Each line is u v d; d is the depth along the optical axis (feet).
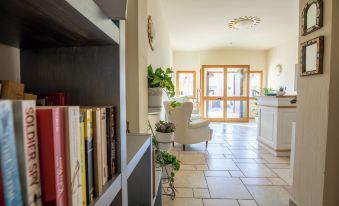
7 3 1.18
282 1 11.83
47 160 1.11
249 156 11.30
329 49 4.84
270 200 6.77
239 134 17.30
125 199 2.25
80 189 1.39
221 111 25.52
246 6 12.52
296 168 6.16
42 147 1.09
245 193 7.21
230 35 18.83
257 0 11.71
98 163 1.70
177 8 12.82
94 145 1.66
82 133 1.48
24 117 0.98
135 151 2.88
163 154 7.05
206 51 25.46
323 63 5.02
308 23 5.60
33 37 1.89
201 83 25.38
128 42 5.63
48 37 1.87
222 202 6.63
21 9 1.28
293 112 11.25
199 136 12.69
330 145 4.91
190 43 21.88
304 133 5.81
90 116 1.60
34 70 2.31
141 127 5.94
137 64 5.64
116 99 2.13
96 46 2.16
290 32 17.92
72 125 1.28
